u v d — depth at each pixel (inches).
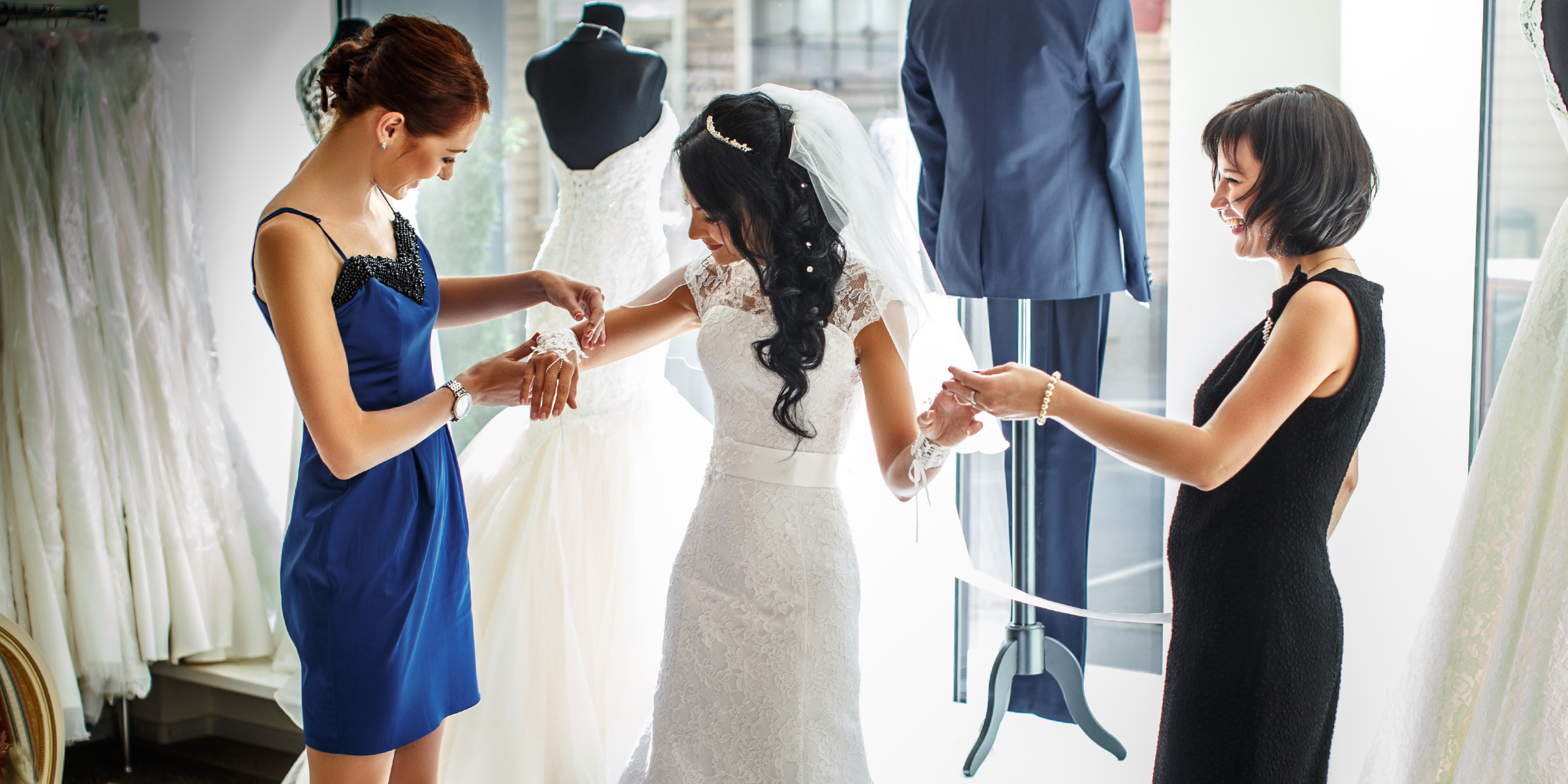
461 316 83.6
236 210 148.3
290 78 143.9
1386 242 99.0
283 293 61.8
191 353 122.1
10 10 121.9
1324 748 62.0
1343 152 58.9
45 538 112.1
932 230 109.0
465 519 76.7
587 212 102.8
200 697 126.6
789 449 67.2
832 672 66.1
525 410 108.1
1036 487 114.5
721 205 65.5
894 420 65.1
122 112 118.3
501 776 91.6
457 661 75.7
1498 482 63.2
